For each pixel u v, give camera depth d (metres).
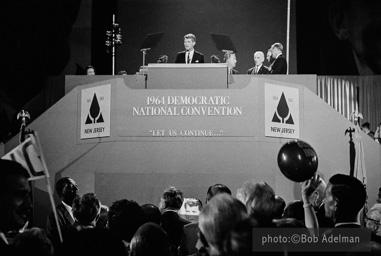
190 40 12.43
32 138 4.52
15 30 17.81
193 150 9.10
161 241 3.63
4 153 9.65
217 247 2.98
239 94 9.16
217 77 9.37
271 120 9.15
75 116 9.49
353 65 18.48
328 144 9.34
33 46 17.91
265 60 18.53
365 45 18.42
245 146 9.09
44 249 3.37
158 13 18.70
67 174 9.38
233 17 18.69
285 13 18.61
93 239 2.75
